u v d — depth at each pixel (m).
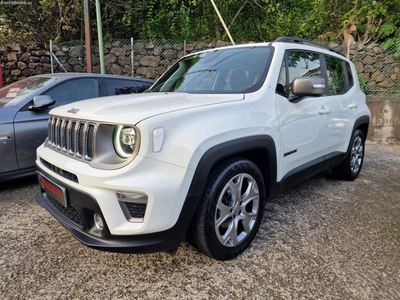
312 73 3.03
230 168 1.99
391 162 5.15
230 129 1.97
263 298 1.77
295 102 2.63
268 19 12.49
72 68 8.98
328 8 11.64
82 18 9.84
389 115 6.99
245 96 2.26
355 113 3.72
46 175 2.12
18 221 2.76
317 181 4.02
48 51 8.77
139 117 1.68
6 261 2.13
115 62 9.04
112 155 1.72
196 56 3.24
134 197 1.65
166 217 1.69
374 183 3.96
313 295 1.79
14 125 3.37
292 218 2.85
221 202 1.98
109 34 10.95
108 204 1.66
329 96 3.25
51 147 2.27
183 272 2.01
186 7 11.12
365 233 2.56
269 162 2.31
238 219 2.13
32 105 3.59
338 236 2.50
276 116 2.37
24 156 3.45
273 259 2.16
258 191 2.27
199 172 1.78
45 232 2.56
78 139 1.89
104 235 1.74
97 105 2.01
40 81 4.02
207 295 1.79
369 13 9.99
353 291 1.83
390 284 1.89
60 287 1.87
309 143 2.85
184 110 1.84
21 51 8.40
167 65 9.02
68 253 2.25
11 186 3.74
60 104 3.85
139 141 1.63
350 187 3.79
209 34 12.70
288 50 2.76
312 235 2.52
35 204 3.17
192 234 1.93
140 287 1.87
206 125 1.86
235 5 12.04
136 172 1.63
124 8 10.52
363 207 3.13
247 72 2.57
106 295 1.79
